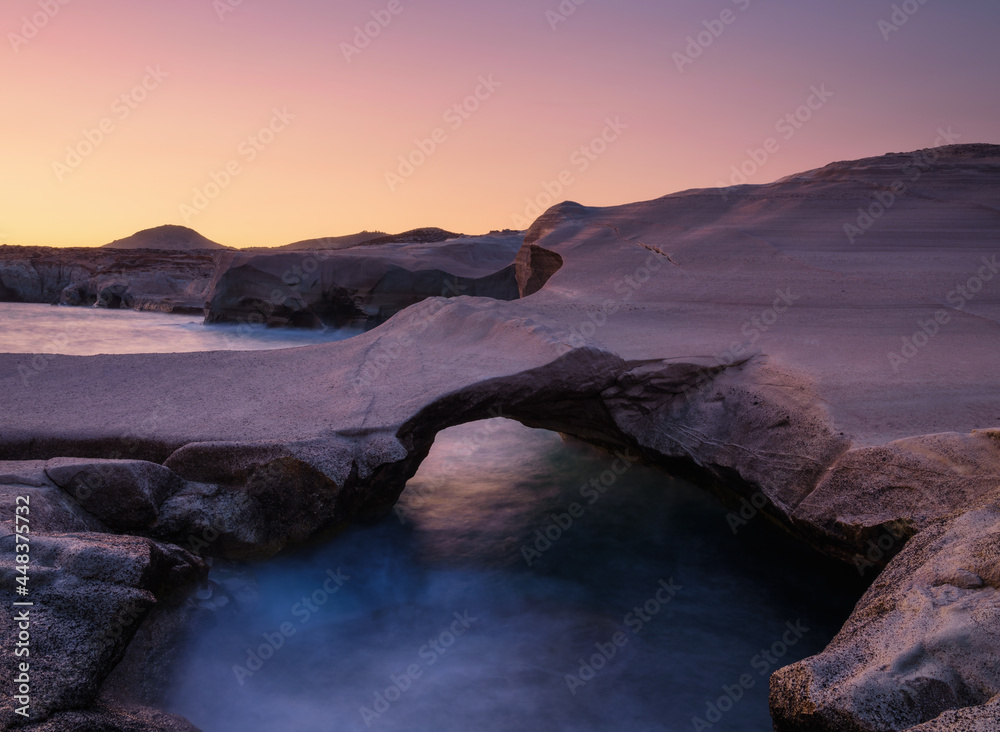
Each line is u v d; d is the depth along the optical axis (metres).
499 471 7.73
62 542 3.21
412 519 6.39
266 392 5.83
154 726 2.86
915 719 2.32
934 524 3.42
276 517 4.46
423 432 5.41
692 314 8.21
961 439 3.92
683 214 13.73
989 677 2.31
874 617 2.96
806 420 4.94
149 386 6.00
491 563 5.61
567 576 5.40
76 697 2.64
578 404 6.44
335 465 4.51
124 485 4.13
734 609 4.93
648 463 6.81
